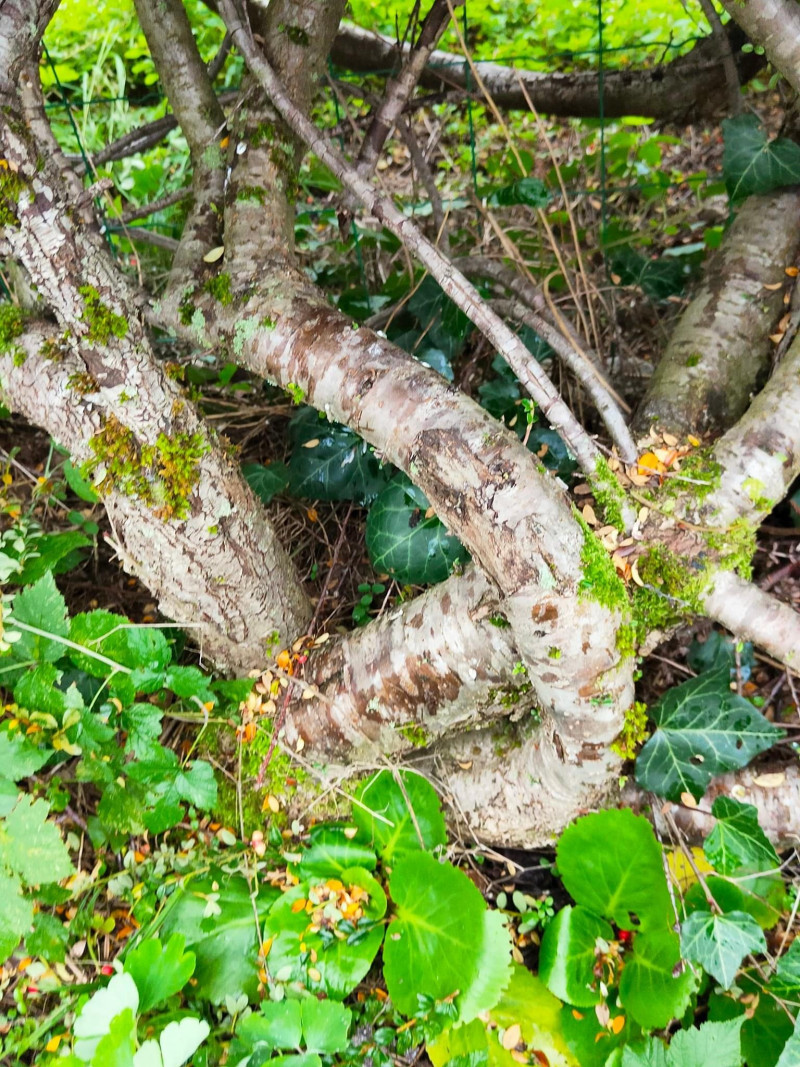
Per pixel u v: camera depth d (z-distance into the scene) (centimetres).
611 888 134
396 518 152
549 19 311
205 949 133
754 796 141
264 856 144
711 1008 130
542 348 177
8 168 103
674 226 234
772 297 156
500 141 290
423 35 143
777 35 127
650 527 121
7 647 124
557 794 135
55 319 139
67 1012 125
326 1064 126
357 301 202
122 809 132
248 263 132
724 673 136
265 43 140
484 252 212
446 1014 124
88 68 335
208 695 137
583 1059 125
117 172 283
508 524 100
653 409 146
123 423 121
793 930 139
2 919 117
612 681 110
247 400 201
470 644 121
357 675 133
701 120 223
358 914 134
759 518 124
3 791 120
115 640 131
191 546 130
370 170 157
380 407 111
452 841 154
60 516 178
